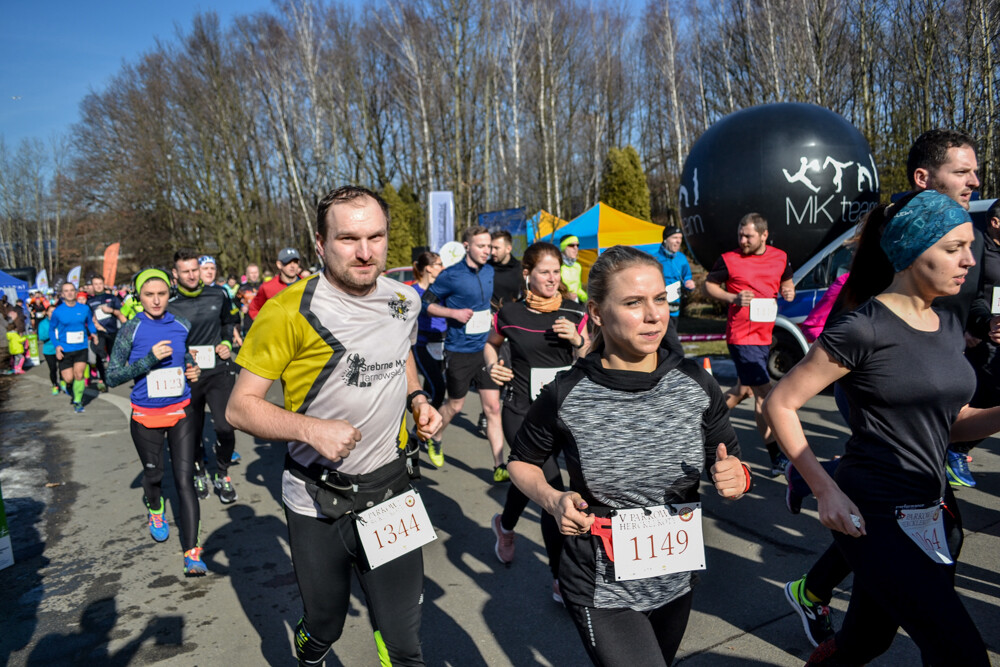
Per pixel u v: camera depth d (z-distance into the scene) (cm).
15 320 1445
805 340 727
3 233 4744
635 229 1467
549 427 194
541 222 1923
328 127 3441
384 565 229
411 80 3080
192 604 372
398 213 3212
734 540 413
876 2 1523
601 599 189
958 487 464
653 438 187
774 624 319
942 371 194
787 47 2005
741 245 514
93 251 4119
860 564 199
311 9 3259
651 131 3922
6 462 688
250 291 1212
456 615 346
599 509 191
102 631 347
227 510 518
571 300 391
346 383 223
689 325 1382
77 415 916
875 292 223
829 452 562
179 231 3631
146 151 3328
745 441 605
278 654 321
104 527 495
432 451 597
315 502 225
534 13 2981
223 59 3384
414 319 243
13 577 416
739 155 1019
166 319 420
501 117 3225
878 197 1033
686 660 295
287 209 3950
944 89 1184
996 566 355
